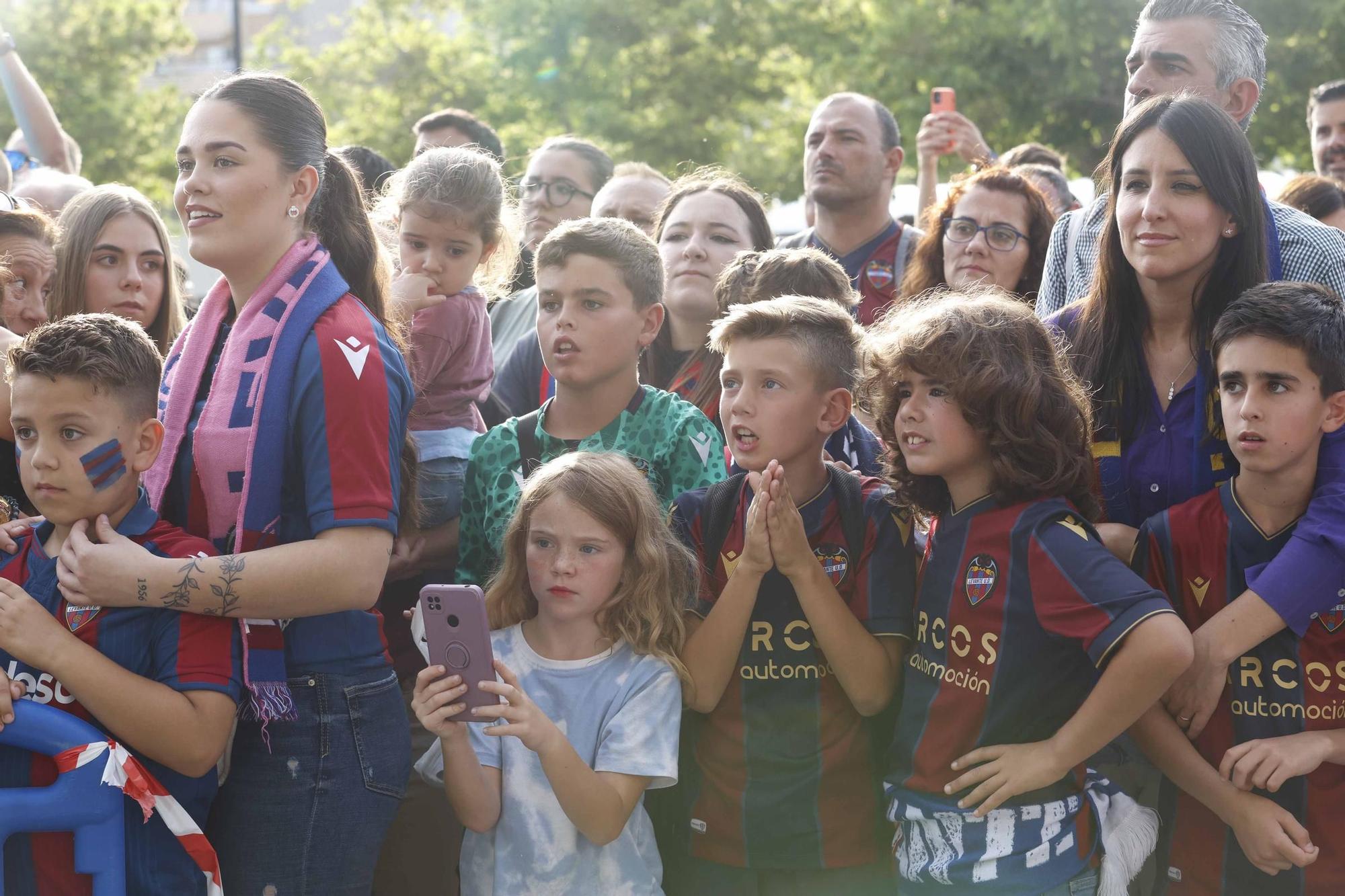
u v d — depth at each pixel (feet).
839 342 8.77
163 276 11.10
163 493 7.79
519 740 8.50
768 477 8.14
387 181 13.14
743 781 8.61
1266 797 8.08
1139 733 8.31
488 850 8.48
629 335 9.88
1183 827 8.47
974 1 44.42
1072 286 11.09
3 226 11.21
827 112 16.26
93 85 53.11
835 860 8.54
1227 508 8.35
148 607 7.27
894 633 8.51
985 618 8.00
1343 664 8.00
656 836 9.17
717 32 49.80
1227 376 8.09
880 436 8.70
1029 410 7.96
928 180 19.27
